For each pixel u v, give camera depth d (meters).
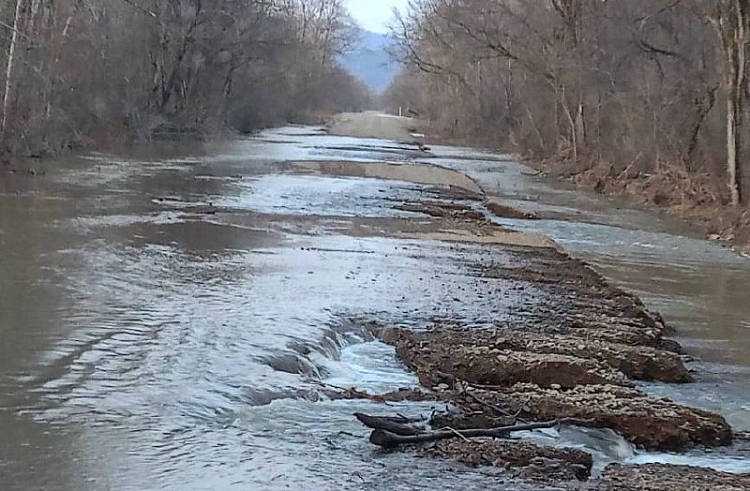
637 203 32.62
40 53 36.03
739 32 27.80
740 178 27.97
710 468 8.42
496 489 7.36
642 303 15.86
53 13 37.00
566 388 10.63
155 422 8.41
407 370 11.21
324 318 12.67
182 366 10.02
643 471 8.05
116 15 49.47
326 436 8.44
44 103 37.59
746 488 7.68
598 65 41.88
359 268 16.92
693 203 29.80
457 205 29.38
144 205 24.48
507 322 13.37
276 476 7.39
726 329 14.33
